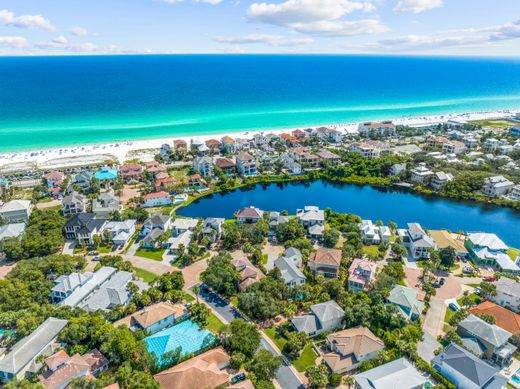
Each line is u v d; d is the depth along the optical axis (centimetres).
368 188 17662
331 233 11738
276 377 6825
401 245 11088
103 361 6969
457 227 13550
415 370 6550
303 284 9444
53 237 11612
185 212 14775
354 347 7119
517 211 14738
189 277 10188
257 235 11944
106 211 13638
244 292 8881
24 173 18362
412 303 8362
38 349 7062
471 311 8394
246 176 18450
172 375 6431
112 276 9938
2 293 8506
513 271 10125
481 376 6347
